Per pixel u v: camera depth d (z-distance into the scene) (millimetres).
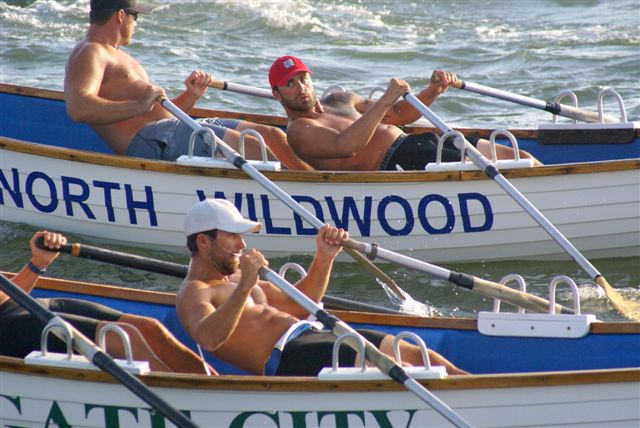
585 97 42625
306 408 17234
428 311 25078
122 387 17438
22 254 27531
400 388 16938
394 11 58938
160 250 28359
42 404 17938
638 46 49781
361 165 27812
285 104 27047
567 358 19531
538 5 60344
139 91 27469
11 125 31219
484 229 27172
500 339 19875
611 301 23016
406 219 27109
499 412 17031
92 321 18453
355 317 20250
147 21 54812
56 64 47281
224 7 57375
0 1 56750
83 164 27578
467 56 49500
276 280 17828
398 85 26203
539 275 27094
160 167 26906
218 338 17672
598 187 26594
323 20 56406
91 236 28594
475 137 29906
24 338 18516
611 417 16953
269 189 24297
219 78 45375
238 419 17453
